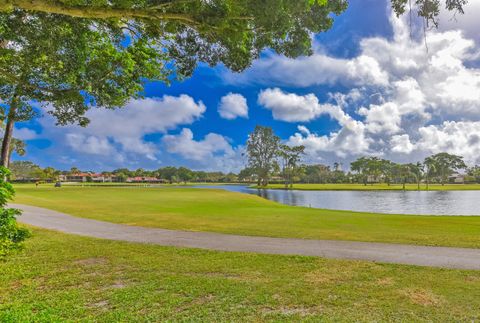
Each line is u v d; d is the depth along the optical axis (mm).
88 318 4539
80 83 10148
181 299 5262
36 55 8859
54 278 6430
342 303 5094
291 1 5879
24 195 36562
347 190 87062
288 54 7715
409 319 4508
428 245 9453
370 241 10086
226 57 8156
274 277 6445
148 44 9555
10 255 8109
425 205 41156
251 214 19047
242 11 6113
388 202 46406
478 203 44125
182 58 8625
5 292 5648
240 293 5527
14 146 67062
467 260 7707
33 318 4438
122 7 6211
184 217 16891
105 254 8375
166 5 6418
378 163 121312
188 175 170250
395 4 5457
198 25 6641
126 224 14023
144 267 7188
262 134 107375
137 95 11438
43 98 10039
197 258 7965
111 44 10148
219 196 42906
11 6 5723
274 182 147000
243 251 8734
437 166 116750
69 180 138625
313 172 151250
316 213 20062
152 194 45281
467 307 4922
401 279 6266
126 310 4855
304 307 4953
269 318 4555
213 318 4559
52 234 11273
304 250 8859
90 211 19578
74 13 6031
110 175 152750
